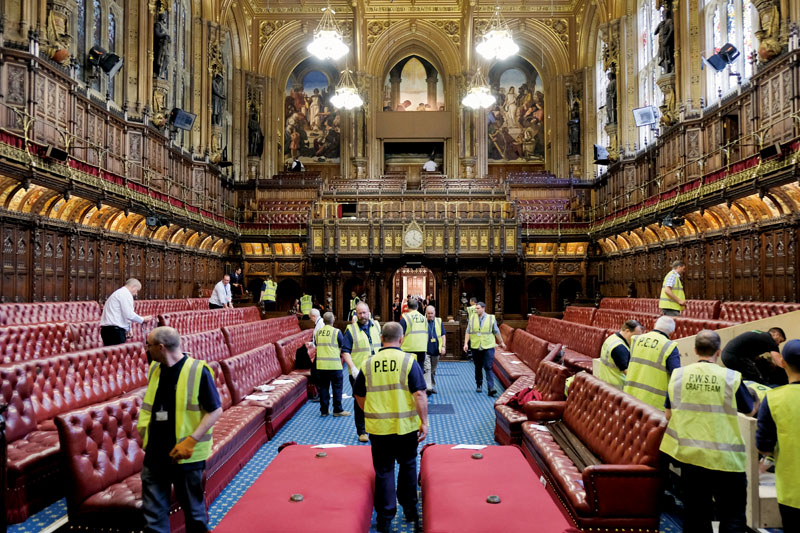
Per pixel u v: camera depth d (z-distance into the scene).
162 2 21.92
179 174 23.73
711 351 4.24
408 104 36.97
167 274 21.91
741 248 15.75
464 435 8.07
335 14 34.44
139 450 5.13
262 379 9.51
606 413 5.39
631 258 24.06
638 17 25.98
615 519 4.34
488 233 23.64
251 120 33.00
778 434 3.62
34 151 12.96
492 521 3.78
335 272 24.31
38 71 14.24
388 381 4.80
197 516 3.93
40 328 8.59
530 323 17.89
